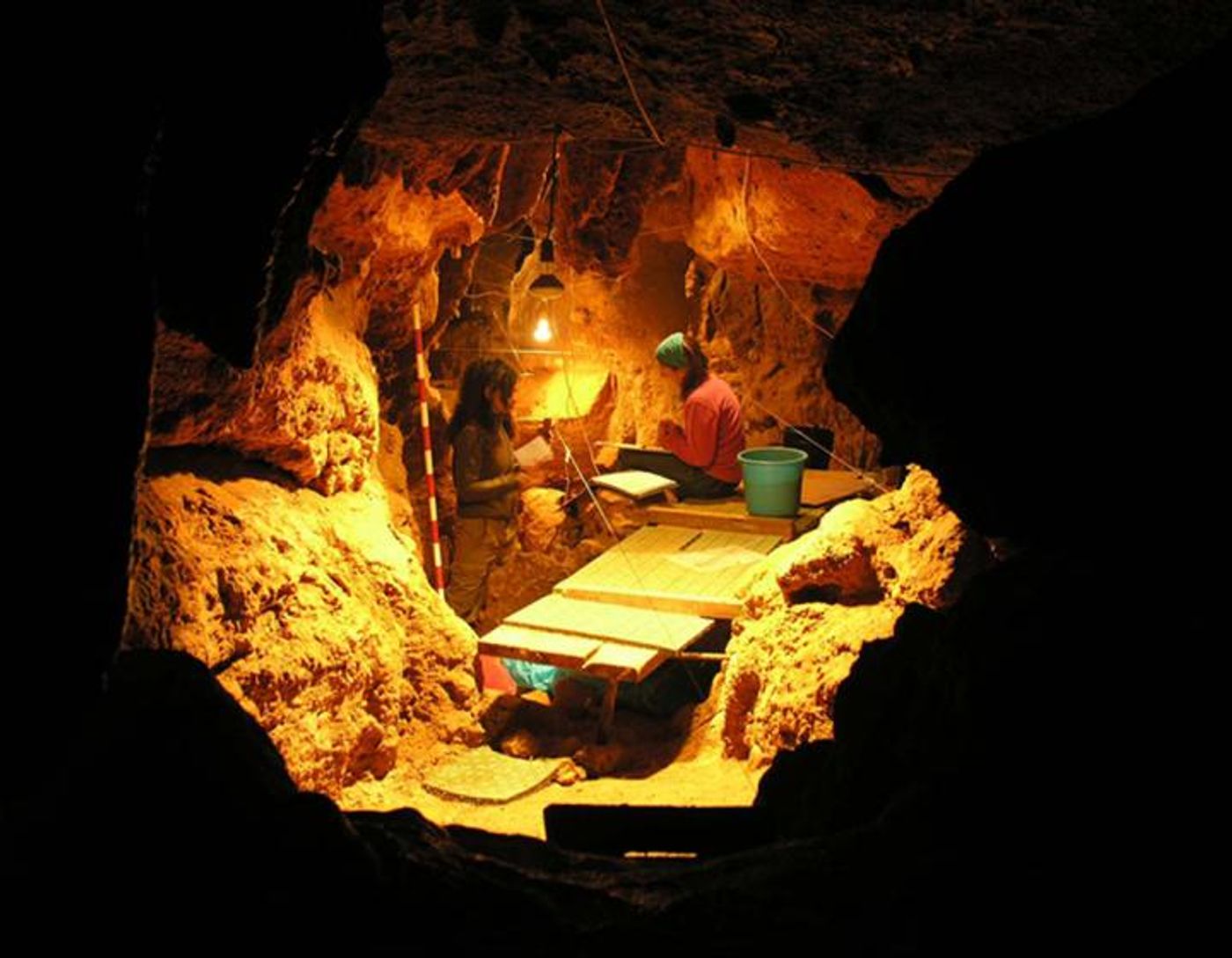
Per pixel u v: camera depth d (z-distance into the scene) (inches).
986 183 136.6
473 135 261.0
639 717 337.7
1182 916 94.3
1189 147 124.0
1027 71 195.3
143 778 107.7
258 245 131.0
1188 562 118.1
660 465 391.2
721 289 452.8
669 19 185.5
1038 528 133.0
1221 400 117.0
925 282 137.3
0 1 92.3
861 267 340.8
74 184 98.5
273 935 99.7
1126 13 170.1
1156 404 121.3
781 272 368.5
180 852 102.6
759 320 441.1
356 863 108.2
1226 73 124.4
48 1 95.2
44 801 105.3
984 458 134.0
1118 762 106.1
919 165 251.6
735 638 316.5
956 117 220.2
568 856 145.0
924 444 140.9
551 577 418.6
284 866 105.2
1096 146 131.0
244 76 121.4
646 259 481.4
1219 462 116.7
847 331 147.6
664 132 254.1
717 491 383.9
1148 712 106.9
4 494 96.6
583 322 483.8
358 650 263.7
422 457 377.4
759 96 216.1
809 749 177.8
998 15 173.3
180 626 209.0
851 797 146.5
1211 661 107.0
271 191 130.5
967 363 133.5
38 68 95.2
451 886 113.3
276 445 259.8
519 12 185.2
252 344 136.3
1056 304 128.3
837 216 314.2
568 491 449.7
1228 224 118.9
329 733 254.5
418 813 145.5
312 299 246.8
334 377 275.4
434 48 198.5
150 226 118.7
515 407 464.8
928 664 141.8
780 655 289.4
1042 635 115.4
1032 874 102.0
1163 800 102.7
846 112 220.8
